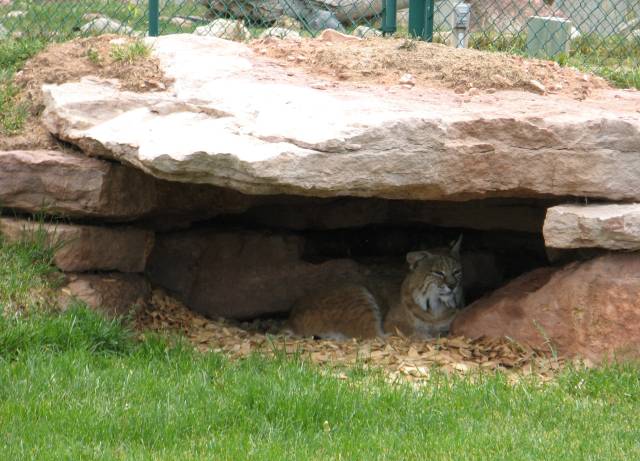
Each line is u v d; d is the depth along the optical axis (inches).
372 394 343.9
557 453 298.0
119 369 361.7
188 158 363.9
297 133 367.6
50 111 439.5
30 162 415.2
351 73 466.0
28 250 418.3
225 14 729.0
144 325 442.0
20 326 377.7
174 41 492.7
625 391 354.0
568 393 359.9
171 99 424.5
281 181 358.6
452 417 327.0
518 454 296.2
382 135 369.4
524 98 438.9
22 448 292.8
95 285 426.3
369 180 370.0
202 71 452.1
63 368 355.9
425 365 399.2
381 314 479.5
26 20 644.1
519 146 384.2
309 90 427.2
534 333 409.4
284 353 401.1
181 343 399.2
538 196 401.7
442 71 469.1
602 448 302.4
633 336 381.1
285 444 303.3
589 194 386.0
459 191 384.8
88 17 681.0
